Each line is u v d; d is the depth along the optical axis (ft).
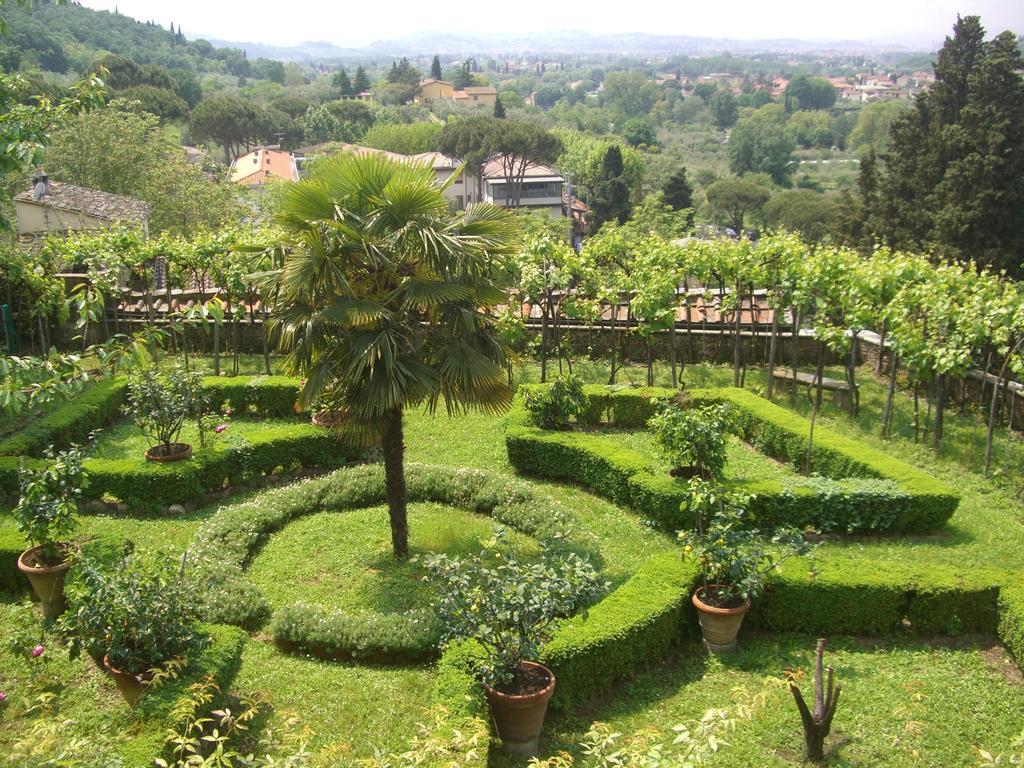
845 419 49.29
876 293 49.29
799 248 52.37
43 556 29.43
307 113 294.05
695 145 436.35
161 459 38.58
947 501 35.22
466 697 22.67
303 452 42.24
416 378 29.04
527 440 42.50
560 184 216.13
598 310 55.16
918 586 28.53
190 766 17.22
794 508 35.83
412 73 478.59
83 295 22.99
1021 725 23.89
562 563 26.27
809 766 22.16
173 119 230.68
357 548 33.60
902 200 105.29
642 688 26.27
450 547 33.63
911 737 23.26
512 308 56.39
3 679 25.46
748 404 47.96
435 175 31.22
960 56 104.47
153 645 22.54
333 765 19.49
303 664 26.48
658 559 30.37
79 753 17.61
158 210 109.19
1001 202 92.68
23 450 40.01
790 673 23.68
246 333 64.59
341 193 29.84
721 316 58.54
